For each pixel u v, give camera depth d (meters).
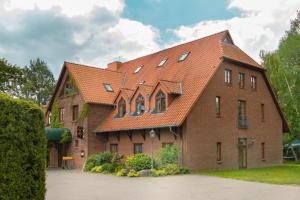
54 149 35.59
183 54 32.12
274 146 33.44
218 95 27.89
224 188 17.12
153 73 32.88
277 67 43.88
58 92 35.44
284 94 39.72
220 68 28.30
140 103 29.50
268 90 33.28
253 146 30.77
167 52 34.81
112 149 31.56
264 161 31.92
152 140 25.20
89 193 15.86
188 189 16.83
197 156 25.66
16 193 8.33
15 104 8.50
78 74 33.44
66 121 34.03
